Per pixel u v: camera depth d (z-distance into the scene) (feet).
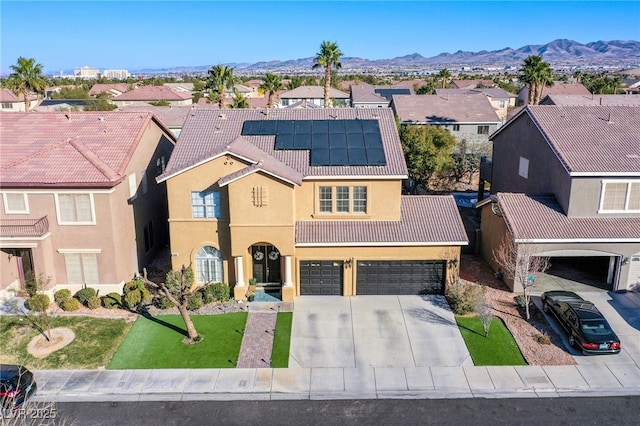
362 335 78.84
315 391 66.18
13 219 87.45
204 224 89.25
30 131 98.89
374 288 92.17
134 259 98.32
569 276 98.84
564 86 303.68
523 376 68.74
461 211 140.46
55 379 68.23
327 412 62.39
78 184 84.79
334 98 328.90
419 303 89.04
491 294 91.76
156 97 334.24
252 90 420.36
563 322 77.97
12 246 86.48
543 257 96.68
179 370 70.33
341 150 94.53
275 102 293.64
